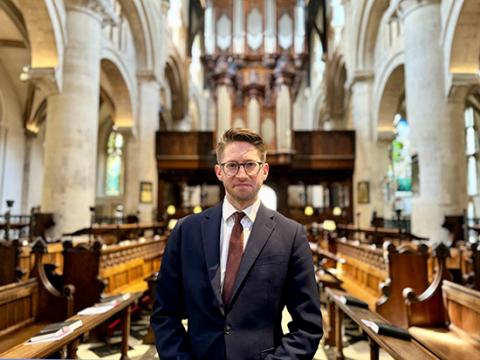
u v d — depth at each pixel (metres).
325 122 22.72
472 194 20.08
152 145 16.98
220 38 21.75
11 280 5.27
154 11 16.86
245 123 19.02
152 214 16.62
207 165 17.31
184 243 1.95
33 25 10.19
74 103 10.75
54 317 4.60
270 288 1.80
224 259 1.88
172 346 1.80
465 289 3.72
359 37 16.23
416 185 10.52
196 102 26.50
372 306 6.02
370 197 15.87
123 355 4.54
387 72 14.61
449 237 9.70
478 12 9.45
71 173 10.55
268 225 1.91
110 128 26.98
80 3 11.05
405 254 5.32
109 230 11.87
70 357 3.07
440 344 3.57
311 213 17.88
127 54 15.85
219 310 1.76
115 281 7.14
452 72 9.95
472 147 20.22
